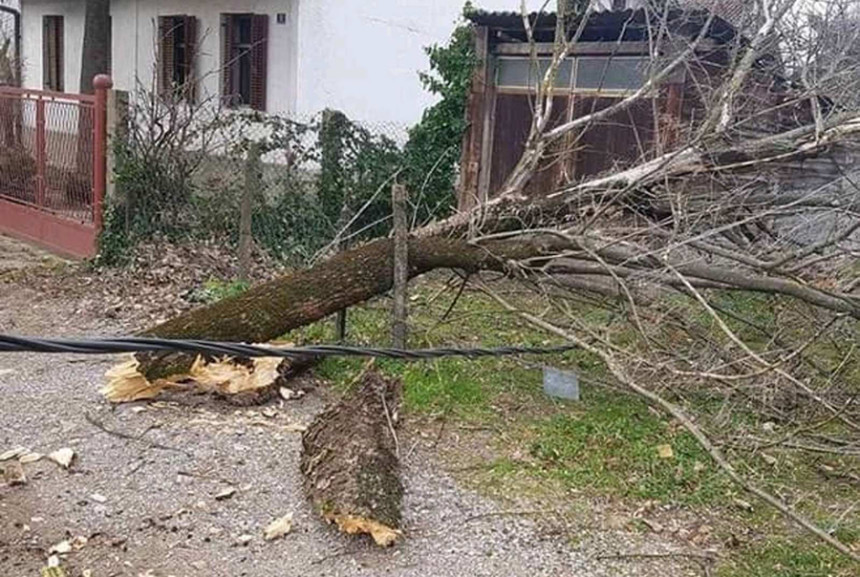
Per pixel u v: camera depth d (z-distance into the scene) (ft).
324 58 40.55
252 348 7.08
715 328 21.04
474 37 35.22
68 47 57.67
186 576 11.08
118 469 13.79
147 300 23.38
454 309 23.25
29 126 30.25
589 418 17.03
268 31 42.63
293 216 28.76
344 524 12.01
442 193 34.47
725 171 19.30
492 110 35.60
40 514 12.31
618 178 19.17
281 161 28.66
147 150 26.84
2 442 14.49
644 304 18.51
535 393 18.29
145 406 16.25
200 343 6.62
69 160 28.32
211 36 45.83
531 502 13.56
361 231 27.25
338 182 30.01
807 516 13.74
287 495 13.23
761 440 15.38
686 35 25.94
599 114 20.44
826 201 19.30
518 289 22.04
